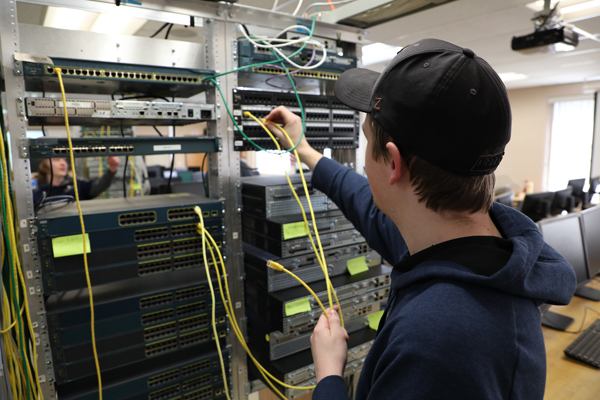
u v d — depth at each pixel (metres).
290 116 1.20
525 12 3.12
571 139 7.03
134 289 1.19
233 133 1.23
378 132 0.59
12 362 0.95
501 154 0.54
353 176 1.08
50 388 1.03
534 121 7.38
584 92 6.66
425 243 0.60
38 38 0.96
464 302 0.49
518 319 0.51
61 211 1.09
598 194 5.52
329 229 1.34
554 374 1.36
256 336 1.32
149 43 1.11
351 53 1.48
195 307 1.23
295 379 1.20
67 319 1.03
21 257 0.97
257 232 1.30
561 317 1.77
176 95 1.42
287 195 1.26
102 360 1.09
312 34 1.30
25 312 0.99
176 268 1.18
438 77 0.49
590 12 3.19
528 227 0.62
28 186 0.96
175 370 1.21
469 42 4.07
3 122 0.96
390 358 0.49
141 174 3.29
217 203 1.21
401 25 3.45
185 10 1.09
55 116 0.97
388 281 1.45
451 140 0.50
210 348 1.30
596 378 1.33
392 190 0.60
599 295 2.00
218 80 1.17
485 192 0.55
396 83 0.53
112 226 1.06
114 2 1.00
